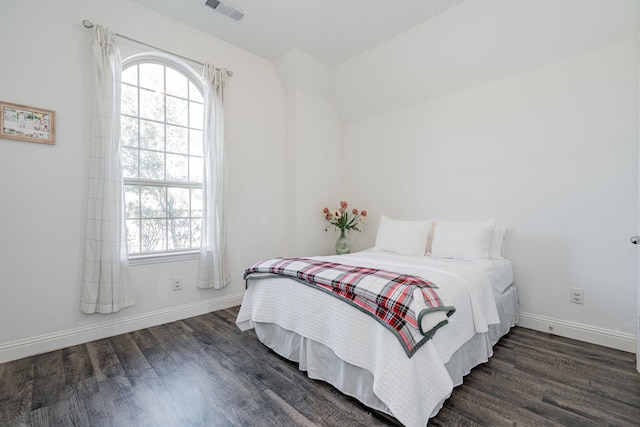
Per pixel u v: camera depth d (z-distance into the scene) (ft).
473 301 5.91
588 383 5.58
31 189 6.86
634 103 6.82
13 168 6.66
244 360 6.64
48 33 7.05
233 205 10.43
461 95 9.73
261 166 11.20
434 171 10.46
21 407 5.04
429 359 4.46
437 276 6.00
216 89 9.67
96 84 7.43
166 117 9.25
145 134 8.84
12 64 6.63
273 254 11.54
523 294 8.47
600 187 7.29
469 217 9.60
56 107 7.13
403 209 11.40
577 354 6.75
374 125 12.27
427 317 4.46
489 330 6.71
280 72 11.58
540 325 8.14
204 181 9.48
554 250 7.97
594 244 7.38
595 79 7.29
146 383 5.74
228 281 9.98
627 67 6.89
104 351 7.06
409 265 7.18
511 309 8.13
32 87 6.85
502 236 8.57
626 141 6.94
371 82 11.38
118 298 7.67
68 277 7.30
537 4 7.27
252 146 10.94
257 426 4.58
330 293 5.50
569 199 7.72
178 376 5.98
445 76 9.72
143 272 8.52
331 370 5.57
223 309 10.12
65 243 7.27
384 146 11.94
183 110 9.60
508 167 8.74
